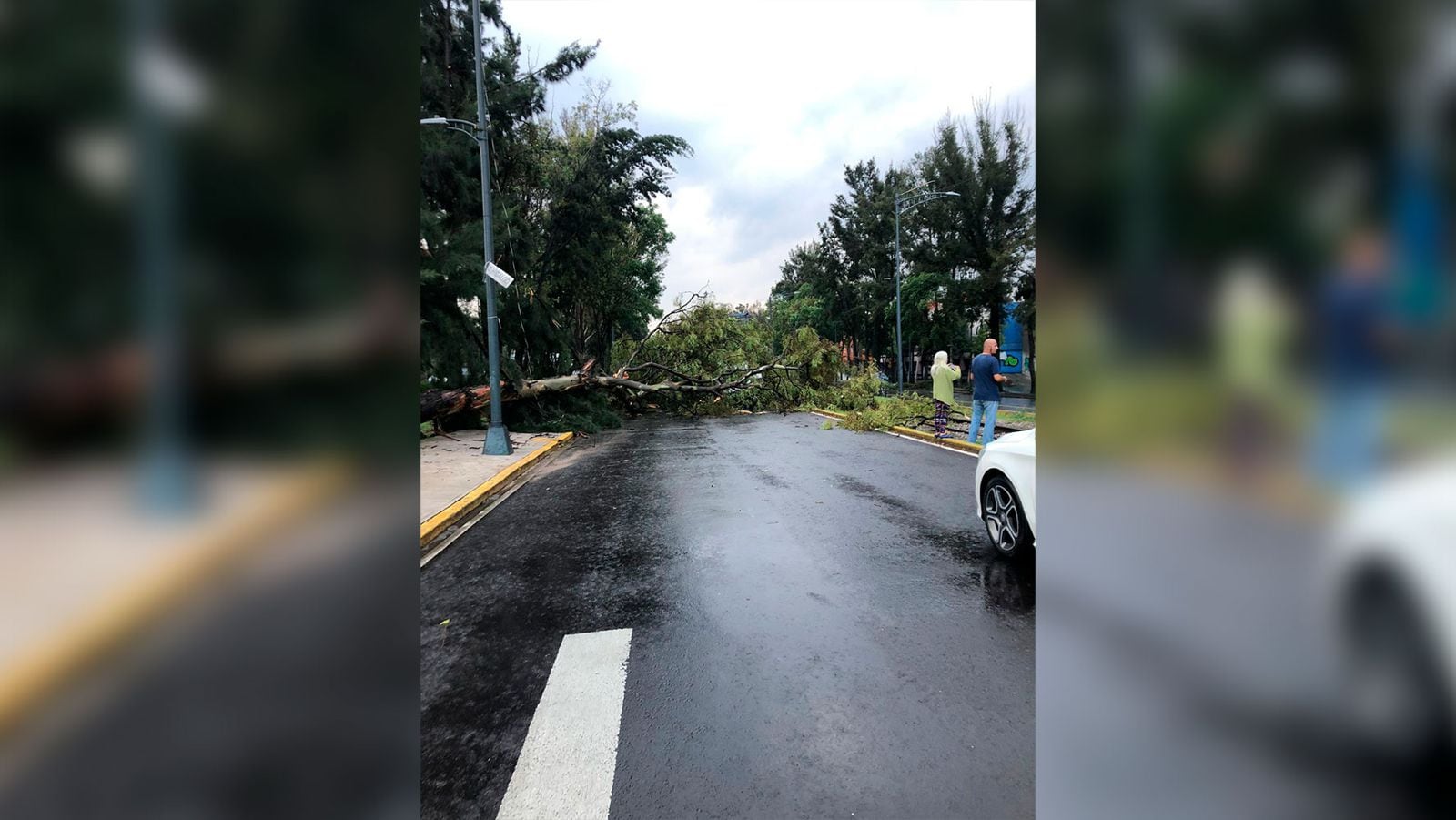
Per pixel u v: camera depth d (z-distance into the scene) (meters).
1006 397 20.19
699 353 20.58
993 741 2.43
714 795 2.18
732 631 3.50
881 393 21.33
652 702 2.80
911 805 2.10
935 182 24.67
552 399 15.58
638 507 6.83
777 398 20.31
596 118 18.22
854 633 3.40
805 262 42.41
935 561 4.58
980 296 23.14
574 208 17.11
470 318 13.70
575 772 2.33
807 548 5.00
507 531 6.07
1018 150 22.44
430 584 4.56
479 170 14.65
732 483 7.95
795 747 2.43
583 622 3.73
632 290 23.30
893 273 34.09
